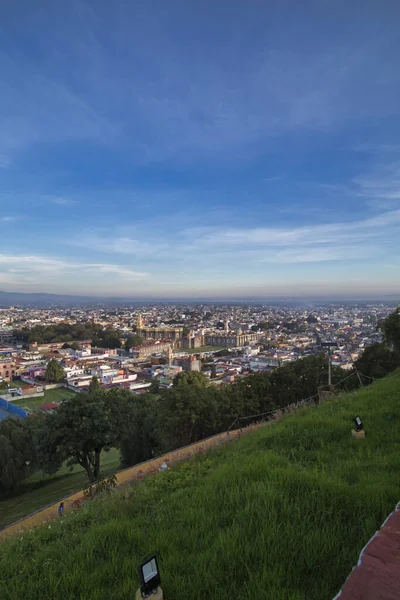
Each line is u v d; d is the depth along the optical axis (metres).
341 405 11.34
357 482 5.61
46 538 5.78
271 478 5.82
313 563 3.72
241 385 34.47
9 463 32.81
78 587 3.88
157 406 33.88
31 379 98.06
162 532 4.69
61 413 27.02
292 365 37.41
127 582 3.72
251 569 3.75
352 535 4.11
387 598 2.55
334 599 2.67
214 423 28.06
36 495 31.64
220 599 3.39
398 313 31.55
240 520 4.65
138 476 14.80
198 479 7.10
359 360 36.22
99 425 26.42
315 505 4.81
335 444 7.73
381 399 11.13
